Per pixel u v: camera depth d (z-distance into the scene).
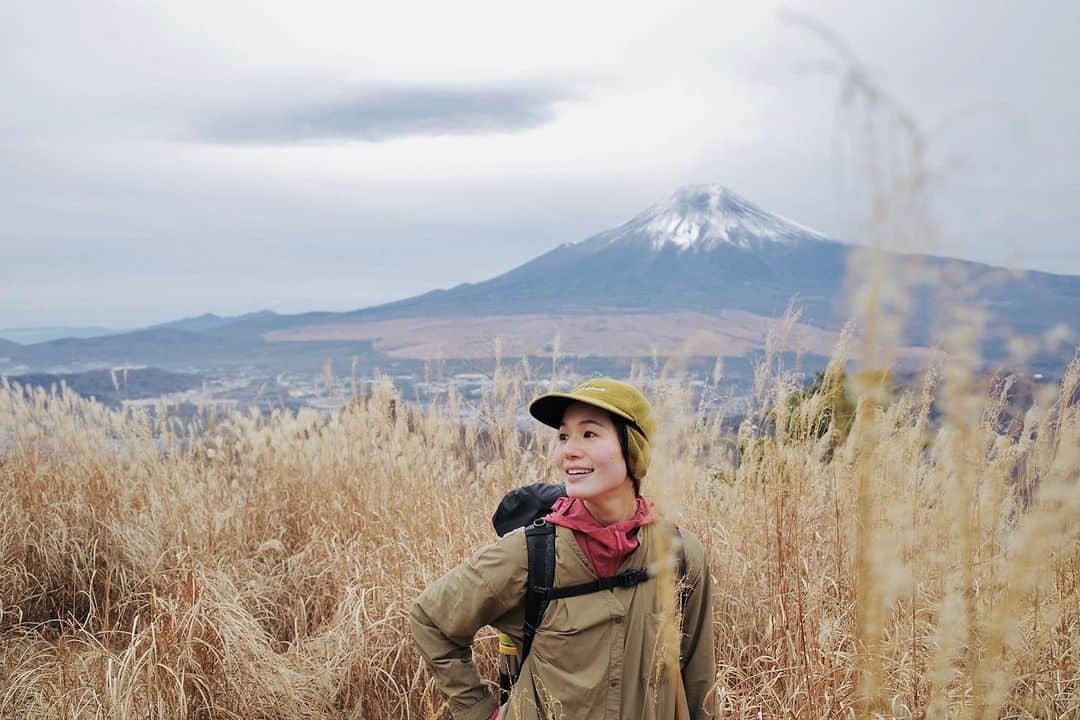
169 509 5.70
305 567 5.16
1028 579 1.24
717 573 3.95
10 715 3.71
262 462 6.80
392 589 4.24
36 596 5.00
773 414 3.44
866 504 1.22
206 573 4.69
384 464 5.88
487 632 3.84
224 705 3.71
